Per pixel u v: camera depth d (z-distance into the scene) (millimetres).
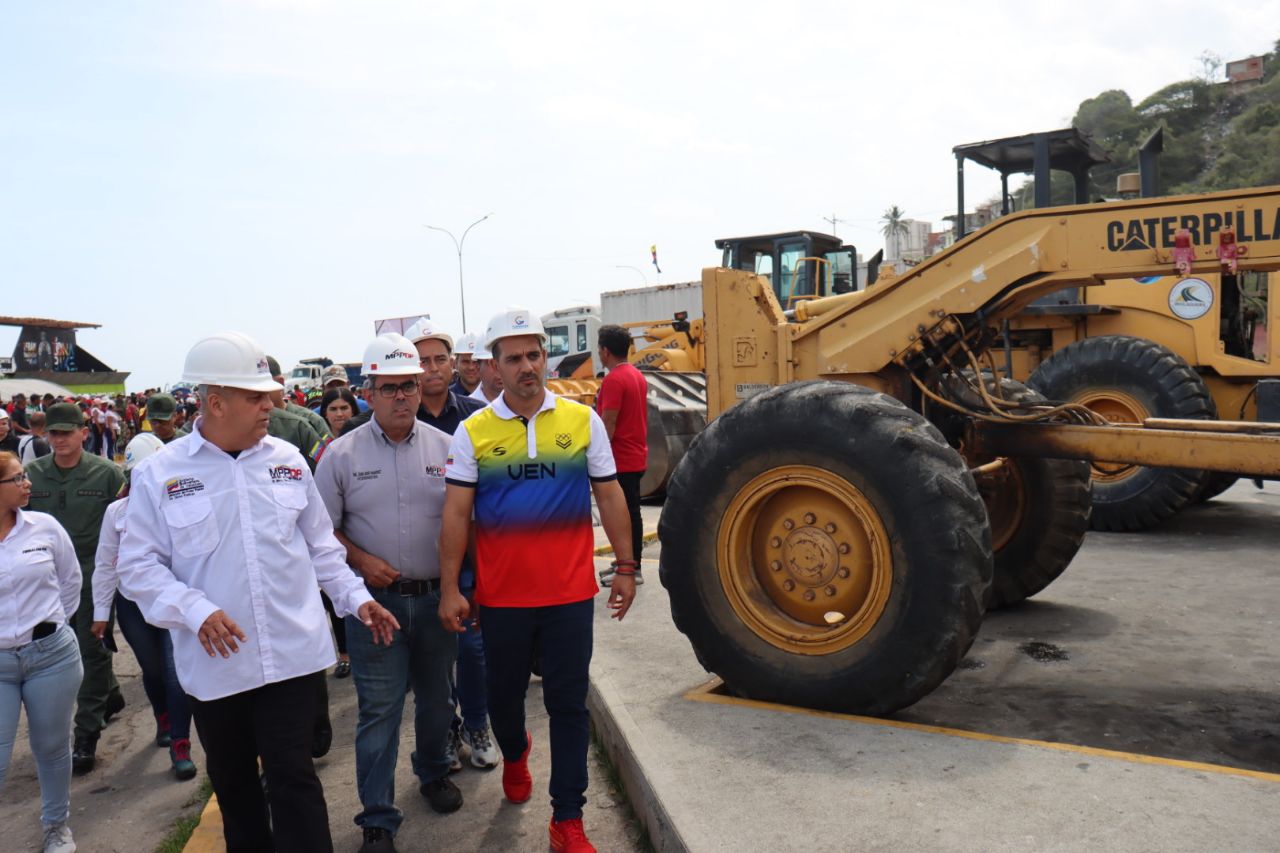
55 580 3865
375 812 3379
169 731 4867
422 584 3592
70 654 3854
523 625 3344
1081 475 5512
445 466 3662
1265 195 4074
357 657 3504
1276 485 11016
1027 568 5609
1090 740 3865
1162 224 4273
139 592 2783
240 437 2922
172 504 2850
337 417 6273
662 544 4398
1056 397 8594
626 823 3516
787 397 4133
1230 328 9297
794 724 3773
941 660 3705
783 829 2883
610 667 4695
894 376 5078
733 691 4234
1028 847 2705
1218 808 2881
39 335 43625
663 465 10172
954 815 2910
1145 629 5336
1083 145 8234
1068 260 4465
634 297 22062
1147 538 7988
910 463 3760
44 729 3758
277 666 2850
